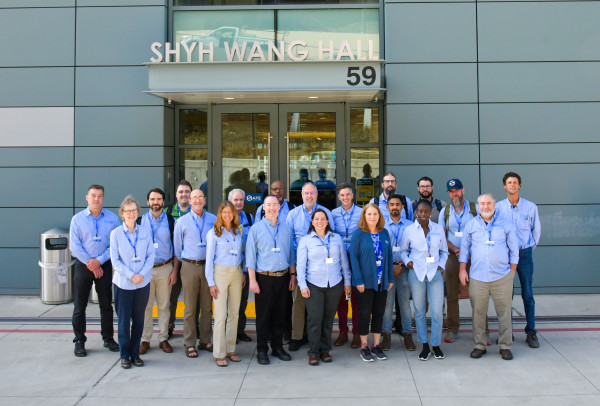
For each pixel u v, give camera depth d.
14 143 8.91
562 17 8.77
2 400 5.01
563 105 8.78
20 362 5.97
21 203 8.94
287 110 9.54
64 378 5.52
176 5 9.12
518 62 8.78
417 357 6.08
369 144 9.40
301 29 9.07
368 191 9.46
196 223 6.20
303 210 6.43
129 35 8.91
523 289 6.47
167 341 6.38
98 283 6.26
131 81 8.89
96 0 8.91
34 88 8.92
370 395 5.06
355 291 5.98
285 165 9.58
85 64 8.91
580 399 4.92
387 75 8.82
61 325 7.35
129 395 5.11
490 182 8.80
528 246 6.44
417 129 8.82
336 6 9.06
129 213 5.71
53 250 8.44
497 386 5.24
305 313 6.44
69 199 8.92
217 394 5.11
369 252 5.83
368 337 6.88
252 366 5.85
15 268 8.95
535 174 8.79
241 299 6.61
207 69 7.93
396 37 8.82
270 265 5.89
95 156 8.91
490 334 6.84
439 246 6.02
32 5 8.92
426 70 8.81
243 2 9.11
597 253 8.80
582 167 8.78
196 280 6.15
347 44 8.02
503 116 8.79
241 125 9.61
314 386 5.28
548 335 6.78
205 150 9.63
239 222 5.96
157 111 8.91
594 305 8.12
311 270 5.88
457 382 5.35
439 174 8.83
